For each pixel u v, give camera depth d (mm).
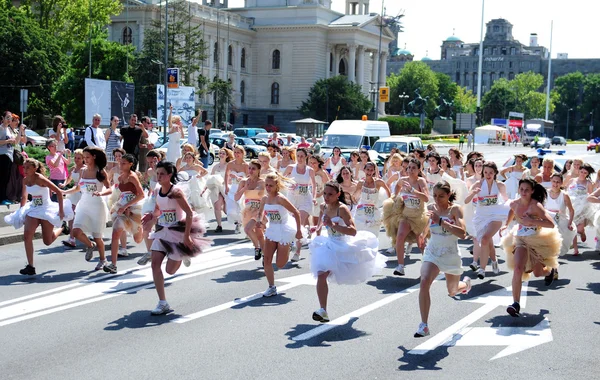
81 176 13477
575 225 17000
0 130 20500
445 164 17766
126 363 8305
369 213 14617
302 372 8102
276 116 123750
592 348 9305
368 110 110500
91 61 77312
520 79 191250
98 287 12156
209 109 109438
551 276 13203
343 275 10125
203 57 93375
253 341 9250
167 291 11961
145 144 22859
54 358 8469
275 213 11727
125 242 14945
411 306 11289
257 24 124312
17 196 20844
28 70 75250
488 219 13695
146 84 85375
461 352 9008
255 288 12297
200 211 18016
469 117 80938
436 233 9805
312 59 121438
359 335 9633
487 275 13984
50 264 14070
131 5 105312
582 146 121125
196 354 8664
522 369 8398
